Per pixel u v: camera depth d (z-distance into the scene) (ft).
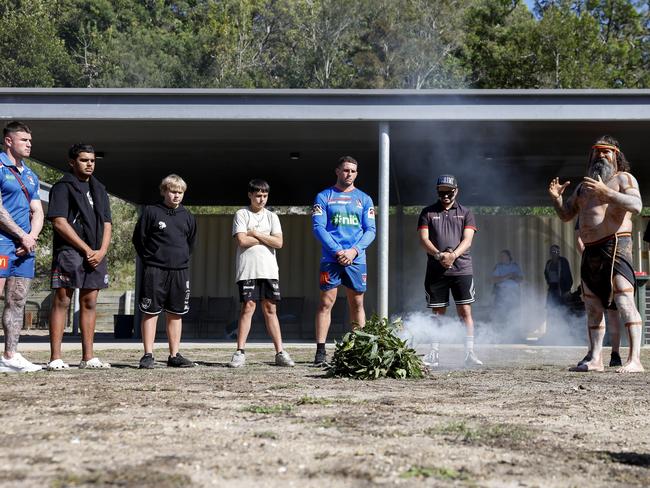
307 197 64.90
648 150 45.01
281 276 59.67
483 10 156.97
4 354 20.02
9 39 134.10
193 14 180.86
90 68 148.15
